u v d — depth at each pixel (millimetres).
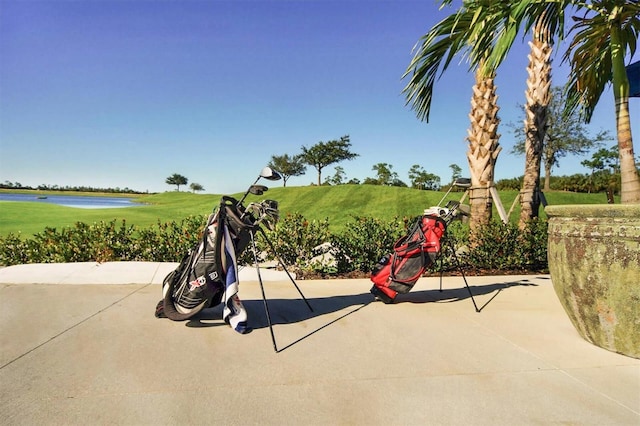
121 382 2482
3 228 11719
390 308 4246
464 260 6629
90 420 2066
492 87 7211
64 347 3021
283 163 65188
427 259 4266
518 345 3209
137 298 4391
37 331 3354
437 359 2922
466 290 5156
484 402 2324
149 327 3494
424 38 4734
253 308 4188
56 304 4129
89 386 2426
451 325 3693
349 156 61750
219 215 3443
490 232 6691
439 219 4312
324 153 61094
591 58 4934
